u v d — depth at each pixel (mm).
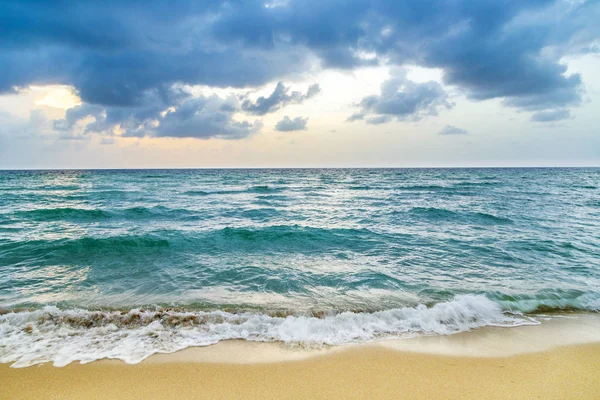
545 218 15867
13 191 32562
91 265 8461
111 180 57781
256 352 4227
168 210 18750
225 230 12516
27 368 3793
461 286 6895
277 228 12961
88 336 4598
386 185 42781
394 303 5996
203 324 5000
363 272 7902
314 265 8539
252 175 84812
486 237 11773
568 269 8086
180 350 4258
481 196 27656
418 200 24797
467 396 3354
